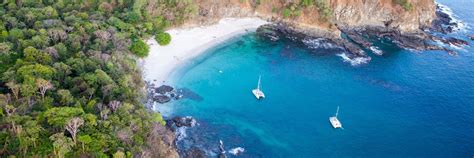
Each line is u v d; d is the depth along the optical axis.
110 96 121.94
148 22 169.12
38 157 91.25
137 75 142.25
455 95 159.38
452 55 184.50
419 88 161.88
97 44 145.12
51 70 120.62
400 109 150.00
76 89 119.81
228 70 163.50
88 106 111.31
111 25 159.75
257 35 187.88
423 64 177.12
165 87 147.75
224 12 192.25
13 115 98.94
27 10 153.88
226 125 136.12
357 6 196.25
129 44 155.88
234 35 185.75
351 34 193.62
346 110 147.50
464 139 138.12
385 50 185.50
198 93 149.12
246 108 144.75
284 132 135.50
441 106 153.00
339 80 163.75
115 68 135.25
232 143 128.88
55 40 141.50
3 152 91.31
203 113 140.12
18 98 109.81
